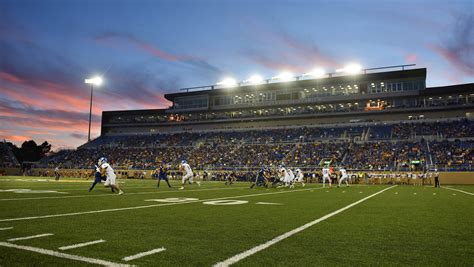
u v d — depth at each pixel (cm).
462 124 4997
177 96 7338
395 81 5688
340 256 458
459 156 4269
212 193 1711
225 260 433
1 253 450
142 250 477
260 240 552
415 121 5381
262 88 6550
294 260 437
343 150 5012
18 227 631
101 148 6844
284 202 1245
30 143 9869
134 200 1223
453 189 2550
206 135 6625
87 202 1120
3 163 6381
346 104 5997
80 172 5784
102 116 7762
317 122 6131
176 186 2520
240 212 910
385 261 436
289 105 6319
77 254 451
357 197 1568
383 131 5341
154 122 7325
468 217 855
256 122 6600
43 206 975
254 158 5375
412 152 4578
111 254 454
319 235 598
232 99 6894
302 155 5131
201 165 5456
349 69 5819
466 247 515
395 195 1750
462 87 5184
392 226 702
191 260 432
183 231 620
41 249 472
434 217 852
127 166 5847
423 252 484
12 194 1440
